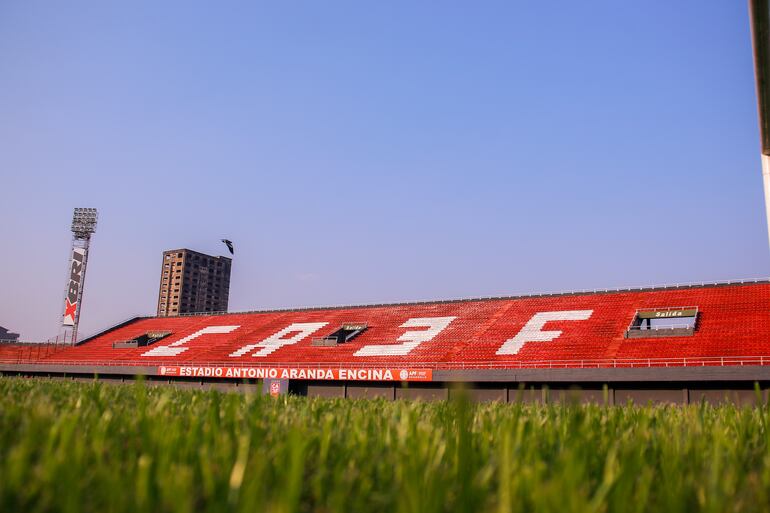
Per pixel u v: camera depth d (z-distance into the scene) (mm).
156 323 89625
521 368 47844
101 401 5285
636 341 50562
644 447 3637
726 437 4227
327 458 3480
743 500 2580
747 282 56906
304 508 2668
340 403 7168
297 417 5238
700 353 45406
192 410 5613
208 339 76438
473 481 2611
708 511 2412
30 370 73562
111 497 2295
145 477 2416
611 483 2525
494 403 6766
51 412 4371
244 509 2199
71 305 96312
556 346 53125
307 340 69000
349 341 66375
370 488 2871
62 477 2521
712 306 53906
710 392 40844
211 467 2885
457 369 49219
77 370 69875
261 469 2557
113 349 79750
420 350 59094
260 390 5391
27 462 2689
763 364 41625
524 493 2527
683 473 3082
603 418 5453
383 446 3760
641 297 60188
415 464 2703
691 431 4172
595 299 62875
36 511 2312
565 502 2230
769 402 5031
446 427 4441
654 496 2826
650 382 42969
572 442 3248
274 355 65438
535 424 4570
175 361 69562
